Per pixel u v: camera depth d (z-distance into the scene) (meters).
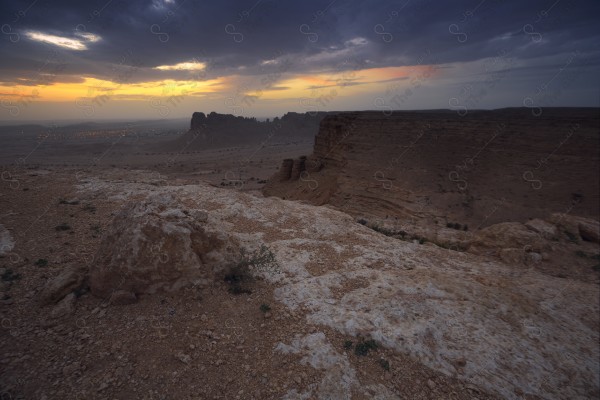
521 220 27.39
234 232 11.89
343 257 10.93
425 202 31.53
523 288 10.37
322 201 41.09
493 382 6.30
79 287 7.41
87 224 11.26
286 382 5.77
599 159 31.08
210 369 5.91
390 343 6.74
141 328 6.55
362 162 42.97
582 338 8.22
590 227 16.17
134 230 7.35
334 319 7.36
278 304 7.85
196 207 14.23
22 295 7.10
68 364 5.57
